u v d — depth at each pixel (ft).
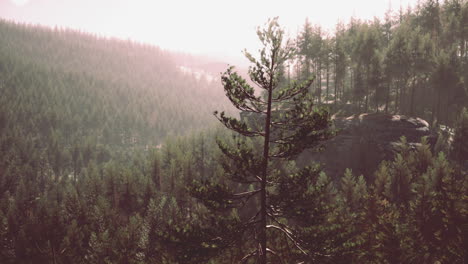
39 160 371.15
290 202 39.70
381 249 57.06
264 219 38.65
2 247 166.71
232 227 38.22
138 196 207.62
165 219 141.18
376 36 221.46
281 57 36.35
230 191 39.93
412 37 206.39
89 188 226.79
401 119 181.78
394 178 125.90
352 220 71.61
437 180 108.37
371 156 167.73
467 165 151.94
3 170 301.63
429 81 201.87
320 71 248.11
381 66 203.10
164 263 50.34
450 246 54.54
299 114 38.40
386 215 67.21
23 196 246.88
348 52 251.39
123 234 122.83
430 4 253.65
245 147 39.45
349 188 132.16
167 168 246.88
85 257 134.92
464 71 218.18
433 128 186.19
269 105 37.63
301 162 193.06
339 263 37.17
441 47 238.68
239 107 38.06
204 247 36.40
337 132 39.22
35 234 157.17
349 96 228.22
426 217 67.51
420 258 56.90
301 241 38.96
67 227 163.12
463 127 154.61
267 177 41.57
